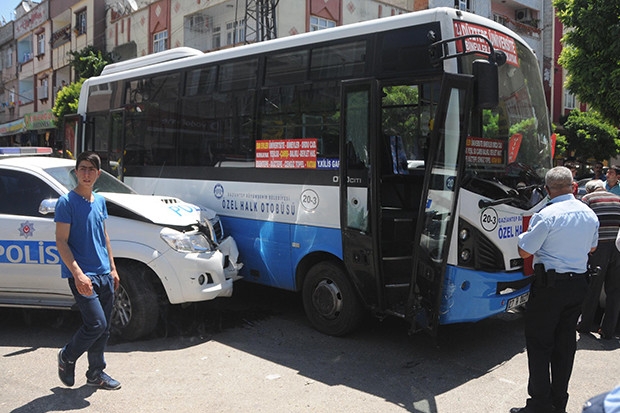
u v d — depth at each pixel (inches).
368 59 208.2
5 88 1422.2
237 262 251.6
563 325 155.1
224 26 802.2
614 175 348.5
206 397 164.9
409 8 828.6
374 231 197.5
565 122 971.3
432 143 182.5
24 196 217.2
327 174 219.1
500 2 969.5
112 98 336.5
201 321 241.6
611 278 223.5
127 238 208.8
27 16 1291.8
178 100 288.0
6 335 221.9
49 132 1143.6
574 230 149.8
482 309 192.1
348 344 214.8
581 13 523.2
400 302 202.1
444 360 199.3
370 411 157.0
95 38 1038.4
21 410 153.4
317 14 744.3
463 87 177.2
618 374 189.9
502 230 197.5
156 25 901.2
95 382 168.4
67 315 247.4
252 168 249.9
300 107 230.2
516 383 179.3
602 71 520.1
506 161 208.1
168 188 292.8
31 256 210.7
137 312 208.5
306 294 231.1
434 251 187.2
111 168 331.9
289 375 183.3
